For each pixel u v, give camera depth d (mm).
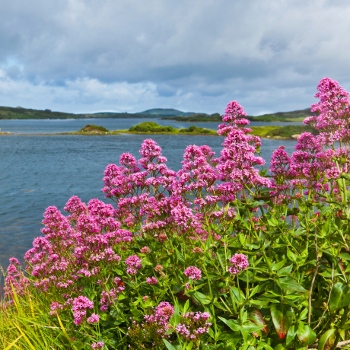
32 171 41531
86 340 5602
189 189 6184
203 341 4699
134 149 66000
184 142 73312
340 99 6559
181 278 5426
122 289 5789
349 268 4883
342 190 5844
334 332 4871
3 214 23031
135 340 5141
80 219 6160
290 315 4527
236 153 6000
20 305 7176
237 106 7035
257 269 4875
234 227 6254
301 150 6980
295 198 6336
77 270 6465
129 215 7391
